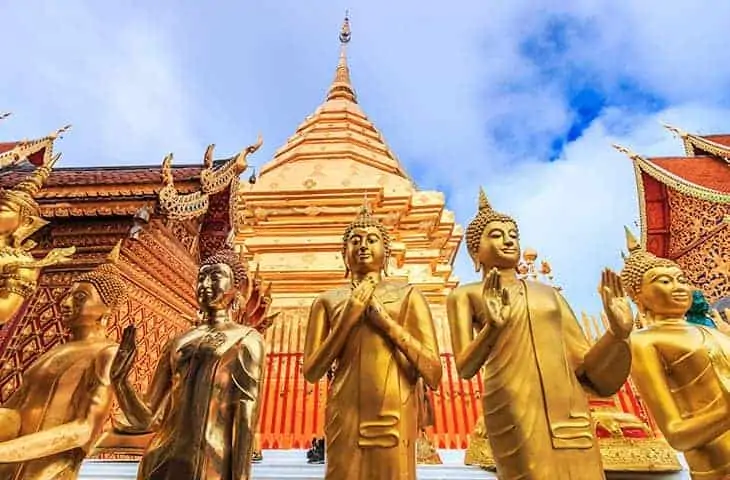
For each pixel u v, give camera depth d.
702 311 4.36
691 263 9.47
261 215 11.92
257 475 4.36
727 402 3.34
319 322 3.69
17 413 3.45
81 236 6.41
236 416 3.33
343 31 18.42
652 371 3.61
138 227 6.40
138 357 6.57
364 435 3.19
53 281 6.18
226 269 3.79
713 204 9.24
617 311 3.17
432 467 4.67
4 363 5.80
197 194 7.06
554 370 3.34
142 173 7.28
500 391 3.30
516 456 3.18
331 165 13.37
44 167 4.16
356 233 3.87
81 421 3.37
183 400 3.32
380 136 15.70
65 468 3.33
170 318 7.53
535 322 3.45
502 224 3.84
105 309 3.87
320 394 8.63
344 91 16.69
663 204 9.93
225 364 3.40
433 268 11.45
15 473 3.21
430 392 3.89
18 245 3.81
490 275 3.37
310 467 4.56
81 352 3.63
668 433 3.49
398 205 11.95
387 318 3.40
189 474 3.12
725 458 3.38
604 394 3.43
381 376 3.29
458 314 3.64
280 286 10.65
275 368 9.21
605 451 4.76
